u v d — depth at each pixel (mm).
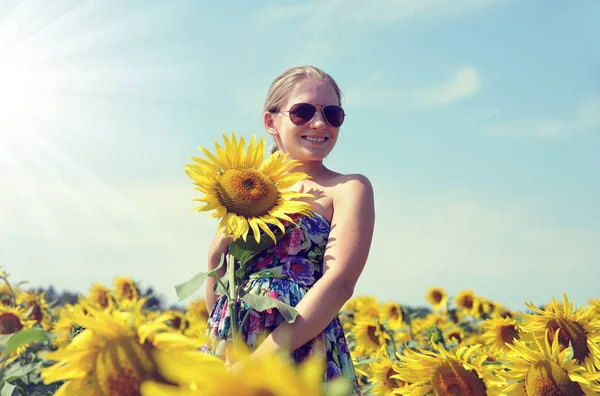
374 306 6242
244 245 2402
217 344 2572
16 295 5938
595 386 2805
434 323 6699
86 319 1205
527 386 2830
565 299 3303
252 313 2463
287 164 2619
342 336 2613
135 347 1185
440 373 2902
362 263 2545
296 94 2914
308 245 2600
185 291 2178
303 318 2330
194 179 2453
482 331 6703
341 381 591
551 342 3223
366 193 2721
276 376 586
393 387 3594
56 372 1190
